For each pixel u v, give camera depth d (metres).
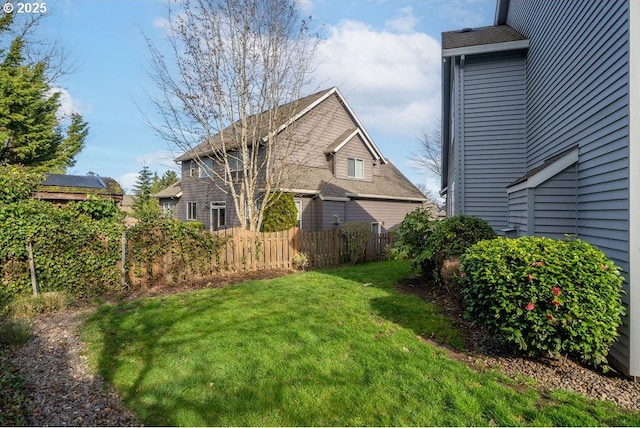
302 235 10.27
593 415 2.58
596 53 4.12
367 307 5.39
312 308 5.31
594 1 4.19
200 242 8.11
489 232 6.32
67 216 6.96
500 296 3.42
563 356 3.54
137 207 19.09
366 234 11.96
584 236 4.41
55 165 16.78
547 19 6.12
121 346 3.90
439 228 6.86
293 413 2.62
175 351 3.72
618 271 3.30
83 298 6.12
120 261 6.80
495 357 3.65
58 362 3.53
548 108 6.01
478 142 7.95
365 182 17.66
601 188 3.94
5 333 4.09
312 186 14.19
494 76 7.83
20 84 14.05
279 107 11.45
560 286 3.20
